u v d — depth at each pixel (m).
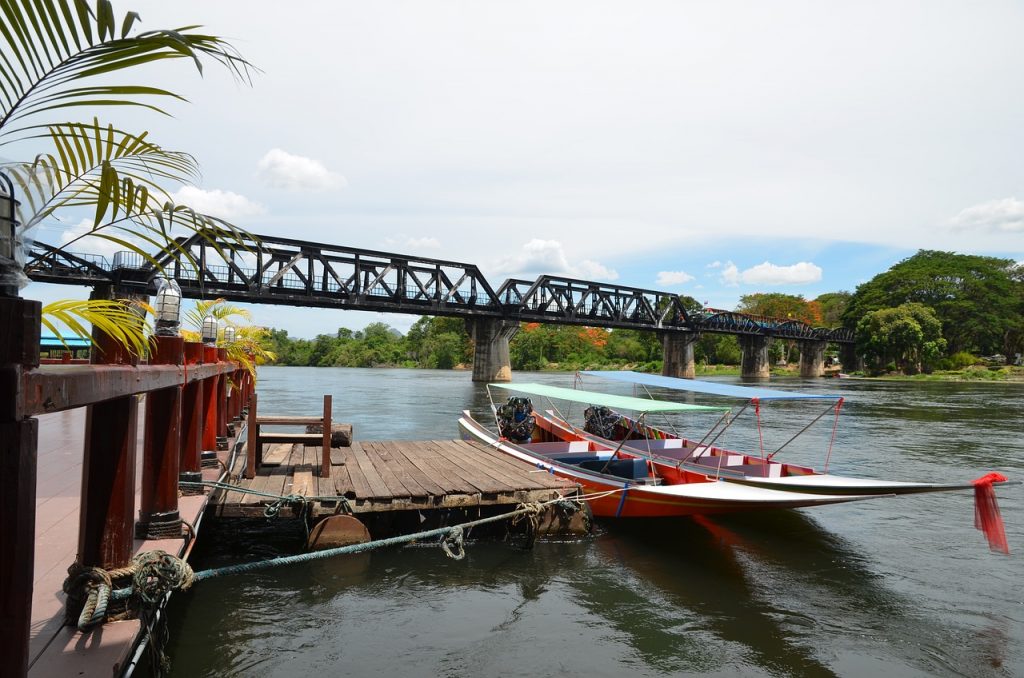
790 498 7.94
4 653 1.96
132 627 3.66
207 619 5.84
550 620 6.06
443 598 6.53
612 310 67.38
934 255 103.81
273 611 6.07
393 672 4.99
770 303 116.94
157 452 4.97
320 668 5.01
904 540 8.80
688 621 6.10
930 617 6.27
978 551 8.35
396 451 11.79
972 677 5.12
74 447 9.17
